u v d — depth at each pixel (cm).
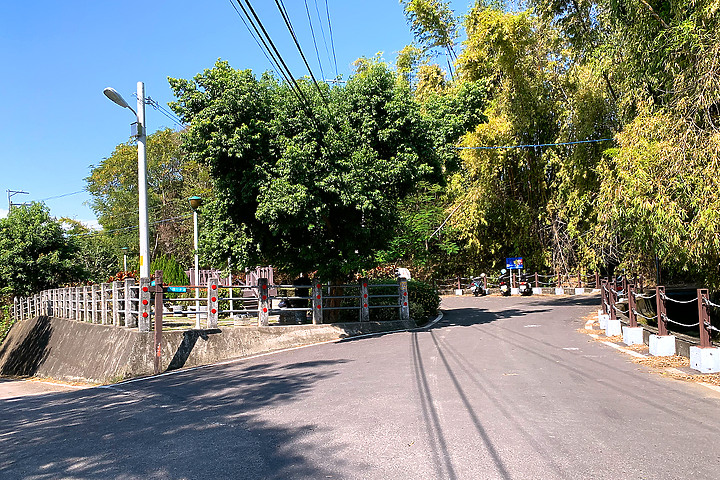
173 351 1250
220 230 1450
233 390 862
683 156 962
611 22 1220
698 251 969
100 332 1530
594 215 2106
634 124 1108
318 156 1333
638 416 582
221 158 1351
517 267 3064
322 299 1554
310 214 1282
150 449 547
